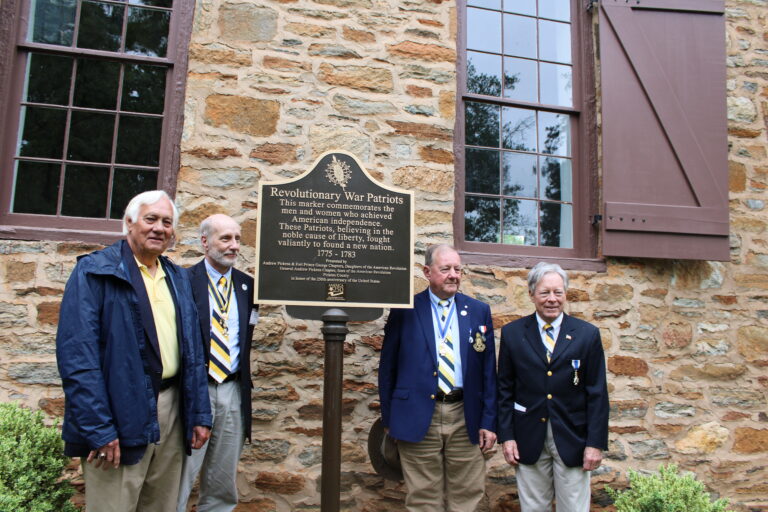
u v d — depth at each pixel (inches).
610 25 155.7
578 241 156.3
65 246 123.3
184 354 88.5
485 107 157.5
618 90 153.3
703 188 152.6
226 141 132.1
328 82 139.0
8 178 128.9
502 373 111.9
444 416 107.3
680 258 149.1
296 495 124.7
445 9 148.7
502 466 134.6
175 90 136.8
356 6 143.4
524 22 163.9
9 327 118.6
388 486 129.3
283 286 106.7
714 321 152.9
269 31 137.8
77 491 115.6
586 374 107.5
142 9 141.7
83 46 138.1
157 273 90.4
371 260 110.3
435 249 112.7
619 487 138.4
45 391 118.3
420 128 142.3
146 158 136.6
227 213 130.0
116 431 78.1
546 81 162.6
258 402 125.7
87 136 135.0
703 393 148.5
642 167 151.3
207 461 105.0
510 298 141.9
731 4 171.0
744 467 147.0
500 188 155.6
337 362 105.6
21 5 135.0
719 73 158.4
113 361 79.8
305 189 110.0
